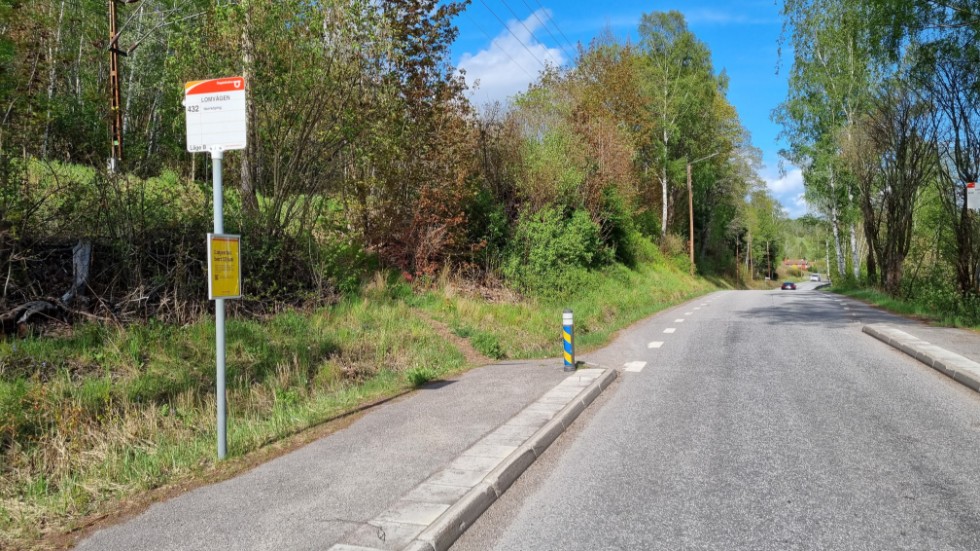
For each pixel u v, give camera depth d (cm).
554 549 390
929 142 2312
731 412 717
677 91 4328
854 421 663
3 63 908
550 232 2139
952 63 1761
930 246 2356
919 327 1408
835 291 3703
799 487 481
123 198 948
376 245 1538
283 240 1201
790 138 3603
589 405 784
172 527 410
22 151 858
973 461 531
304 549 368
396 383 892
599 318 1856
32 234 851
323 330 1074
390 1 1409
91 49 2006
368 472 507
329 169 1290
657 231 4688
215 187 543
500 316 1493
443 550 389
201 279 1016
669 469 532
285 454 566
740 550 380
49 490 502
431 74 1523
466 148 1744
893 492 466
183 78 1142
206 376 790
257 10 1085
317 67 1157
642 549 385
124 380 720
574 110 2742
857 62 3108
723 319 1847
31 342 751
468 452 554
